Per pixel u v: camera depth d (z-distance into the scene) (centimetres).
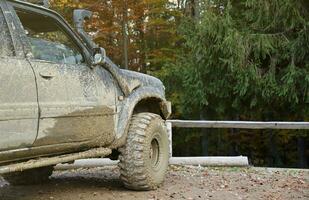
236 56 1332
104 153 507
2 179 666
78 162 770
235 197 544
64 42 486
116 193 553
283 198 547
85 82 484
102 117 506
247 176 696
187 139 1827
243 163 789
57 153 460
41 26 460
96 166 777
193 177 678
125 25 1917
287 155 1794
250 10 1409
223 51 1362
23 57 415
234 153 1844
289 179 675
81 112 470
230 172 739
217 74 1457
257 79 1347
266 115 1570
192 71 1484
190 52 1599
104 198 528
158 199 523
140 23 1980
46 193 563
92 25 1852
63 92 447
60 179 664
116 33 1938
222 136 1830
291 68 1316
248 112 1526
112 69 535
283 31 1405
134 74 582
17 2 435
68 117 452
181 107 1569
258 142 1794
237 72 1352
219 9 1523
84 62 503
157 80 636
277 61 1374
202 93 1473
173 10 1984
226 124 852
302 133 1627
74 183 627
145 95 579
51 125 430
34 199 532
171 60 1877
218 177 682
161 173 583
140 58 2045
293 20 1342
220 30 1370
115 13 1878
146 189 561
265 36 1331
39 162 423
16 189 593
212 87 1479
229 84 1458
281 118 1515
